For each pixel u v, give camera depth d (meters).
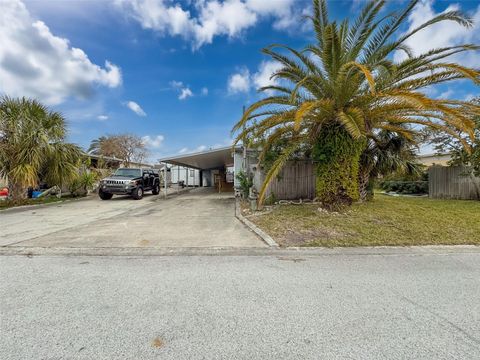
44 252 4.24
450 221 6.15
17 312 2.35
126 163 23.97
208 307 2.44
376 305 2.49
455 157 11.04
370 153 8.70
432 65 5.62
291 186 10.21
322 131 7.09
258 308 2.42
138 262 3.76
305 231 5.47
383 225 5.79
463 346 1.89
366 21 6.41
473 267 3.56
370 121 6.93
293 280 3.09
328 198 7.08
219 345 1.89
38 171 10.68
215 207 10.09
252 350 1.83
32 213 8.61
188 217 7.72
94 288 2.86
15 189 10.38
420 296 2.68
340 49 6.19
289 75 6.89
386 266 3.59
